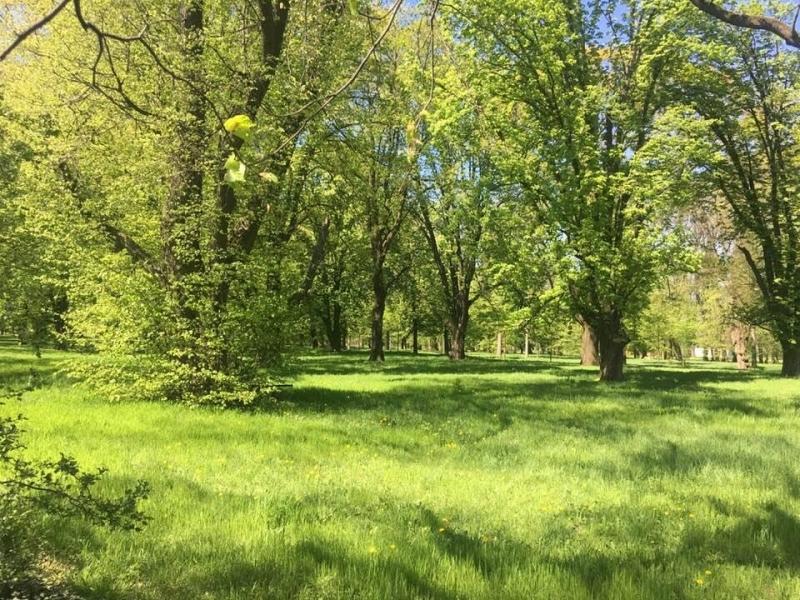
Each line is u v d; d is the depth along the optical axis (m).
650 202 21.02
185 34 11.27
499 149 22.09
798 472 8.30
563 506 6.63
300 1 9.41
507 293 23.94
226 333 13.50
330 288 30.19
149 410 11.99
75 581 4.28
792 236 26.97
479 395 17.09
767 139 27.69
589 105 21.00
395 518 5.92
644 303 22.23
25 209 15.24
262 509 5.98
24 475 4.42
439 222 35.62
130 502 4.68
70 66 11.52
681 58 22.52
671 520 6.27
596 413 13.88
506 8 19.97
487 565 4.84
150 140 12.13
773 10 23.81
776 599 4.39
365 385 19.78
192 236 13.60
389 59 15.55
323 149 16.42
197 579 4.41
